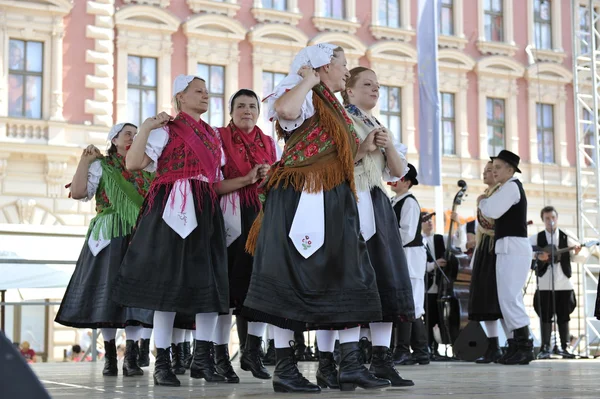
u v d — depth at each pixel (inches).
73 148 757.9
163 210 182.9
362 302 139.9
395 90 934.4
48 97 764.6
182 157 185.5
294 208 142.1
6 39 754.2
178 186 183.3
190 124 189.5
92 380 196.9
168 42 823.1
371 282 142.3
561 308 392.2
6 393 53.7
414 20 948.0
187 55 832.3
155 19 817.5
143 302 178.2
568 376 196.2
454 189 935.7
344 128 146.7
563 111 1002.7
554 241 396.5
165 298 177.9
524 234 286.0
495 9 998.4
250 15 869.2
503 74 979.3
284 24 871.1
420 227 299.3
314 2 899.4
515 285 284.5
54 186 756.6
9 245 359.9
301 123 146.3
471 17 981.8
